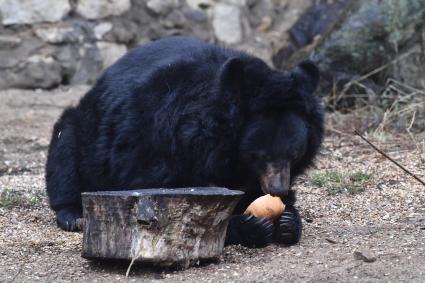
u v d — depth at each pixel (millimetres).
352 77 17594
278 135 9375
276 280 8211
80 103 11453
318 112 9914
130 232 8383
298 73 9602
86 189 11148
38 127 17453
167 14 21594
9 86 19328
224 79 9312
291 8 24125
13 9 19328
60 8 19828
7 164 15195
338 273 8312
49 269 8898
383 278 8172
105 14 20500
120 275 8609
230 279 8305
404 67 17469
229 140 9422
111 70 11195
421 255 8766
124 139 10180
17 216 11422
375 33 17484
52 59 19609
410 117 15812
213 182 9633
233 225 9555
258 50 22562
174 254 8516
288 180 9469
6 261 9227
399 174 12594
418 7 17406
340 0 22312
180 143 9586
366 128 15852
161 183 9766
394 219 10539
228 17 22688
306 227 10383
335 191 11953
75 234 10594
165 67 10164
